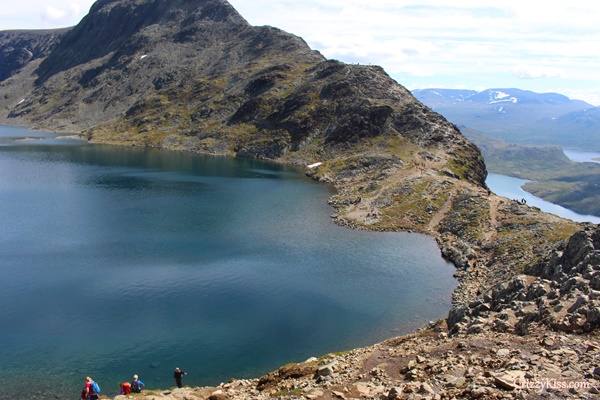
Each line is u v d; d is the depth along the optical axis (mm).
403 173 181875
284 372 44469
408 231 126188
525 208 125250
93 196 159000
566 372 29000
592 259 51344
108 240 110750
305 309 75688
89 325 68750
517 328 41938
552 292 45531
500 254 97500
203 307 75500
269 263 97812
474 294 81062
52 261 95312
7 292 79562
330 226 129500
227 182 190375
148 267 93000
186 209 143750
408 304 78312
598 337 35219
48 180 185000
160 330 67625
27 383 54625
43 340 64125
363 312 74812
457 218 127438
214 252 103750
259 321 71000
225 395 37812
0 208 139625
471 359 34688
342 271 94250
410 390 30406
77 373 56844
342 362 42875
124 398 37812
